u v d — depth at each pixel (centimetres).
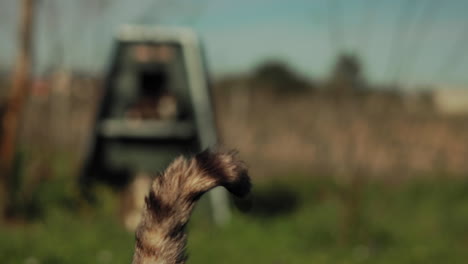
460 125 1445
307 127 1512
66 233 822
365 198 1053
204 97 991
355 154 918
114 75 994
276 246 813
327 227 879
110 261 714
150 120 1001
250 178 280
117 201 985
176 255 292
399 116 1196
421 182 1230
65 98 1121
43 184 952
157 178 297
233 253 775
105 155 1029
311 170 1315
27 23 914
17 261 692
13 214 920
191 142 1034
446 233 918
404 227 938
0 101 964
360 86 913
